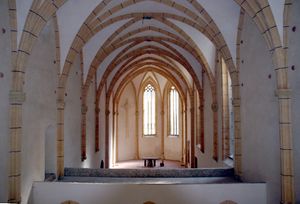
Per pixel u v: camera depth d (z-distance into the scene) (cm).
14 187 874
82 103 1716
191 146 2570
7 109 874
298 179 841
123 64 2469
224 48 1265
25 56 908
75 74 1555
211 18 1248
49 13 962
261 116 1008
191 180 1193
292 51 853
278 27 865
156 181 1175
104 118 2475
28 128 971
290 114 848
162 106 3444
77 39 1289
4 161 866
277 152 892
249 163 1130
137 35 1927
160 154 3444
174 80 2914
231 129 1523
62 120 1281
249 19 1105
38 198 959
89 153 1900
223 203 923
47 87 1159
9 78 883
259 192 926
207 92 1958
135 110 3469
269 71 936
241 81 1220
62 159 1269
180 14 1497
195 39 1667
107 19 1476
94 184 941
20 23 902
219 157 1648
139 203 922
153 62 2738
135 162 3234
